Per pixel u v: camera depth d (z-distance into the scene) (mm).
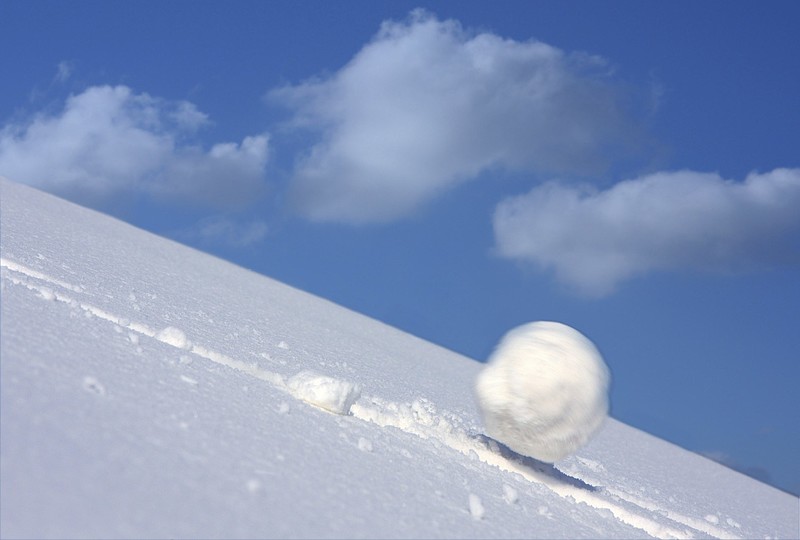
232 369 5613
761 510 10445
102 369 4055
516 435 5641
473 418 9070
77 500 2684
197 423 3785
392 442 5051
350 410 5824
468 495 4387
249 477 3332
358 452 4410
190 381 4527
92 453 3018
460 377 15383
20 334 4109
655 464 11859
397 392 9148
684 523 6816
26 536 2414
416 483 4211
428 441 5605
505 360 5703
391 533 3299
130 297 8711
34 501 2600
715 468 14945
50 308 5141
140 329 6359
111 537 2539
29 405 3219
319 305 21125
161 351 5203
